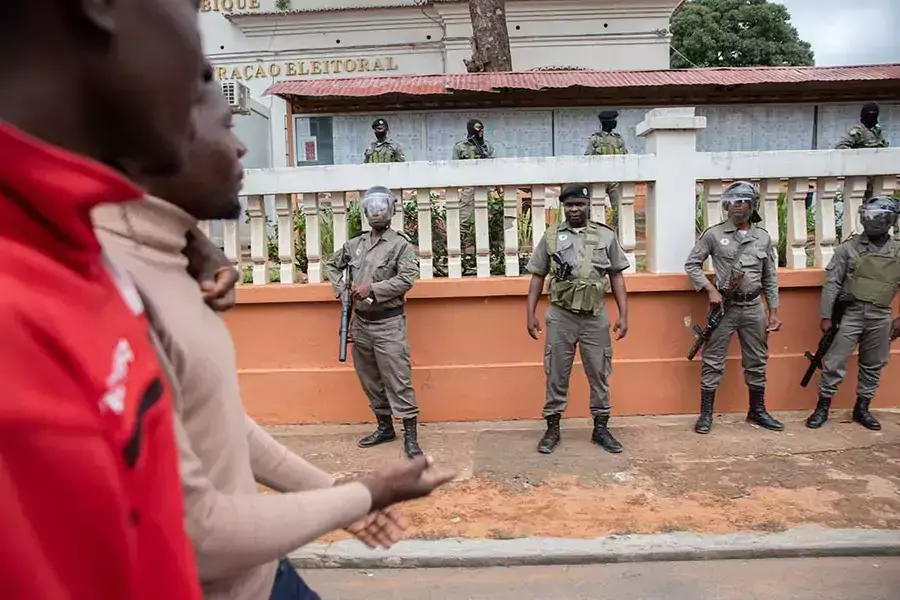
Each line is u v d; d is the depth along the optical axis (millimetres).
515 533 3988
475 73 11805
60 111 750
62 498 628
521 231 6379
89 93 768
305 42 16078
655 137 5762
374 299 5043
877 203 5289
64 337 650
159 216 1217
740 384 5898
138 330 815
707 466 4887
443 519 4191
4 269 636
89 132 792
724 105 11375
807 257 6367
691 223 5820
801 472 4754
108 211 1146
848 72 11211
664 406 5871
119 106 789
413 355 5844
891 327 5477
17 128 711
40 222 688
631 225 5887
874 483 4555
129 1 771
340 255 5266
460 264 5859
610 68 15828
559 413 5238
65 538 637
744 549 3748
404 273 5074
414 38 15883
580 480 4703
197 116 1258
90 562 662
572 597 3438
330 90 10586
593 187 5805
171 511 814
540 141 11273
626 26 15727
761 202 6000
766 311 5801
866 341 5516
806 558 3740
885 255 5371
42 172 661
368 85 10906
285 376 5887
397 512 1755
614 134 9609
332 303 5828
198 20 898
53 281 674
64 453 626
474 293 5719
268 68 16156
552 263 5102
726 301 5426
